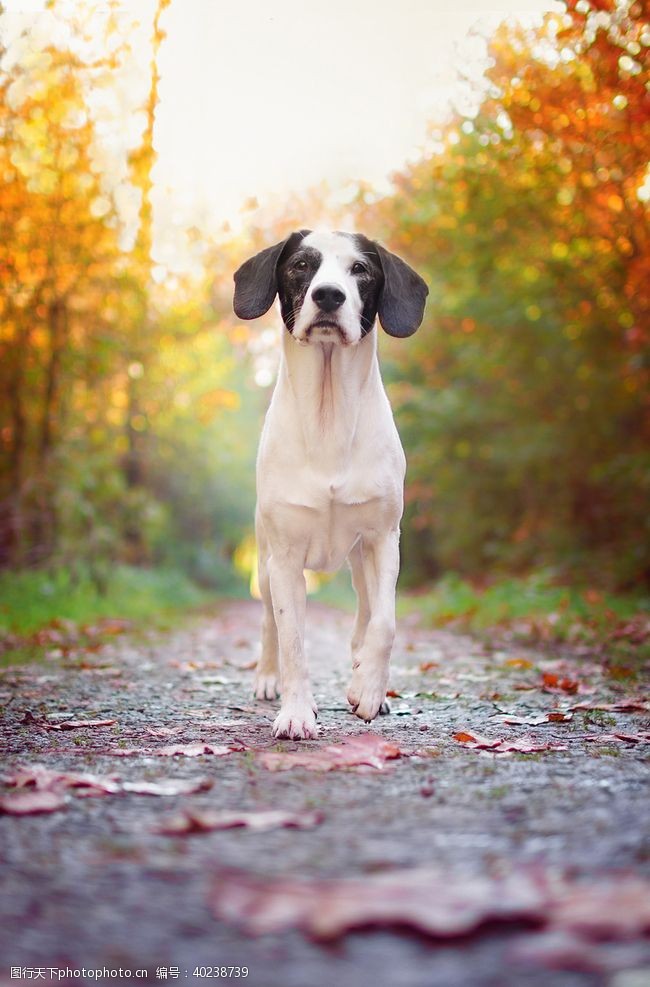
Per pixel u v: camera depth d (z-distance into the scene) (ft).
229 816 8.25
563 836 7.76
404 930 5.97
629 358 35.58
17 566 34.65
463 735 12.14
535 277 40.73
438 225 43.19
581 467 42.52
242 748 11.60
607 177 28.76
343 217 44.62
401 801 8.96
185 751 11.25
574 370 41.42
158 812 8.61
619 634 24.66
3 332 33.12
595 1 23.03
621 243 31.04
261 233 44.24
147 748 11.65
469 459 53.36
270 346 57.41
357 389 13.14
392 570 13.42
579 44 24.41
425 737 12.51
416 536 69.21
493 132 31.07
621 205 29.43
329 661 23.22
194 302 47.14
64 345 35.24
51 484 35.47
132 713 14.70
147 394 49.19
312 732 12.42
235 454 80.53
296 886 6.56
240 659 23.88
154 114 29.22
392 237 45.47
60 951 5.77
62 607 32.37
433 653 24.67
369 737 11.53
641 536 37.17
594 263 34.63
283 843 7.66
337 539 13.29
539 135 29.60
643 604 30.66
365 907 6.10
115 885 6.75
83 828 8.11
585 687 17.07
